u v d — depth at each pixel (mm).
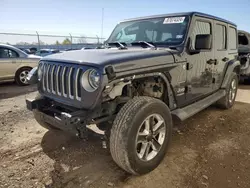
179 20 3502
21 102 5789
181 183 2520
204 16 3730
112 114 2615
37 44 16875
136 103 2488
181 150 3281
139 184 2500
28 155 3102
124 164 2449
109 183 2516
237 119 4691
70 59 2584
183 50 3209
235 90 5555
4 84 8531
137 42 3537
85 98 2381
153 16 3887
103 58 2436
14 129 3980
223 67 4695
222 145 3471
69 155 3115
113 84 2371
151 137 2670
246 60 8055
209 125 4312
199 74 3705
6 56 7859
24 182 2520
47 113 2889
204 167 2846
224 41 4609
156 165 2752
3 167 2799
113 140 2416
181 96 3354
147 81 2936
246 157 3115
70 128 2311
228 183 2531
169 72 2988
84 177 2625
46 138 3627
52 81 2770
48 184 2494
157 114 2664
